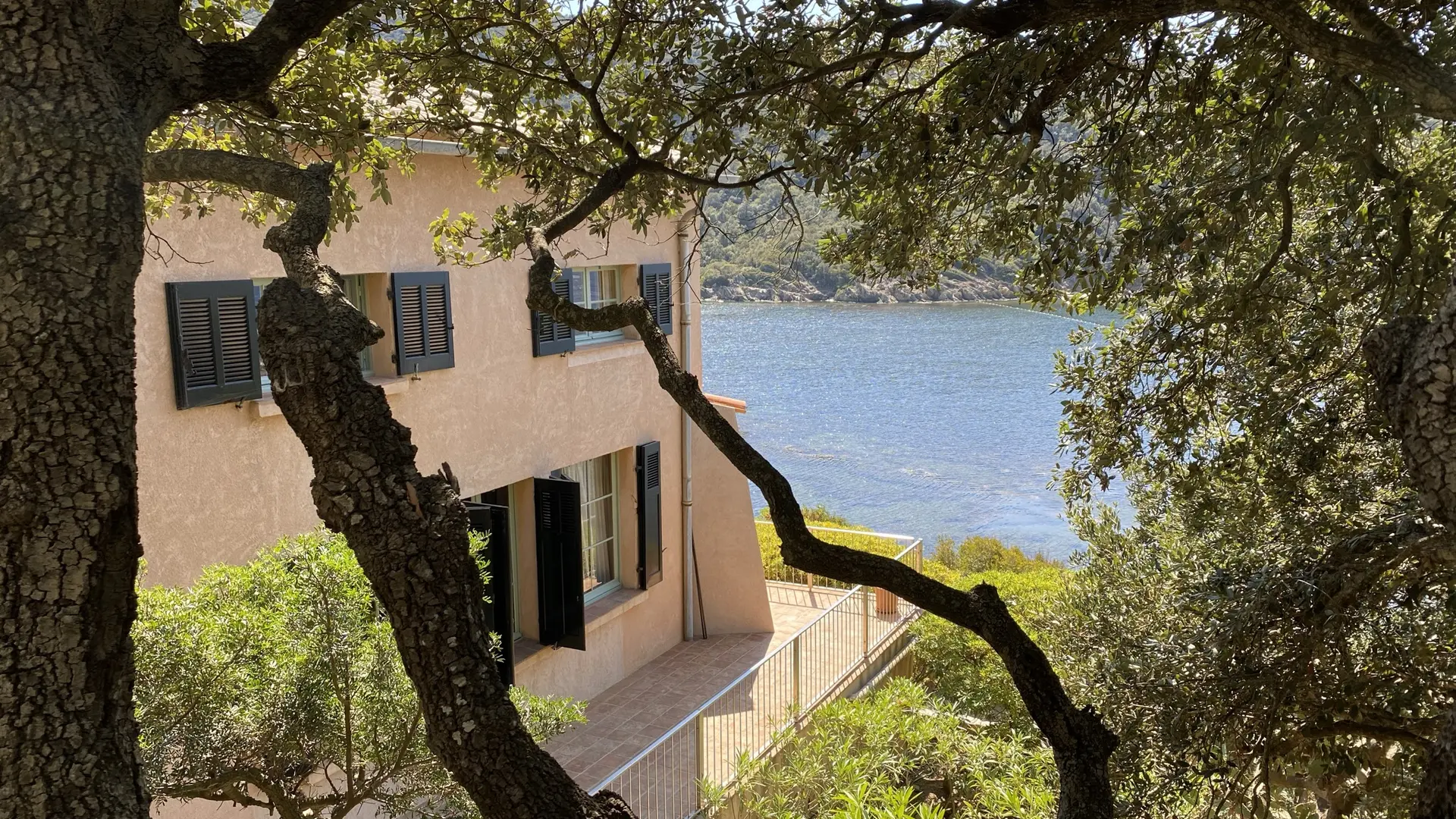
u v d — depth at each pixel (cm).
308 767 468
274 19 245
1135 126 460
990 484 2884
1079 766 275
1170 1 311
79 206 183
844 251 546
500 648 776
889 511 2619
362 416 200
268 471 674
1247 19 411
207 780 425
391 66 473
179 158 262
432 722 197
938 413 3747
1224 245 439
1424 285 415
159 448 603
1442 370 182
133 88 220
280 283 212
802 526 275
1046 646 732
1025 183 425
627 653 1045
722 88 428
